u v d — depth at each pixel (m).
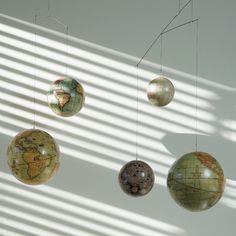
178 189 0.89
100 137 1.45
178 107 1.47
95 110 1.46
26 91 1.45
